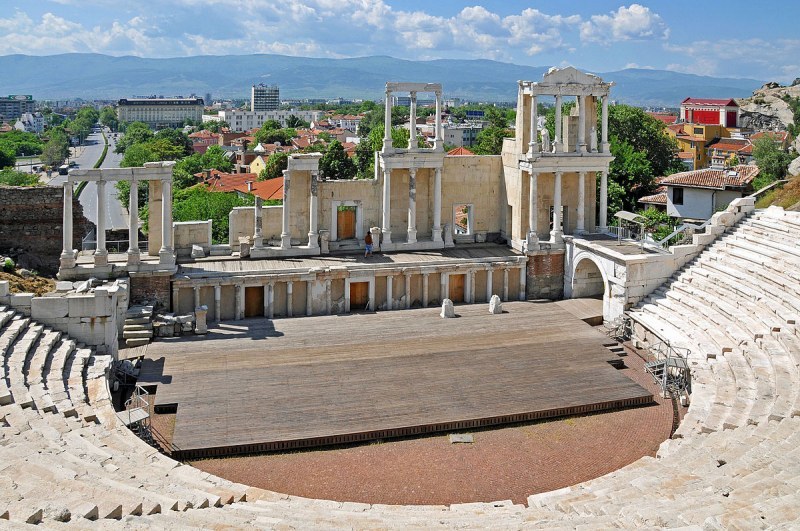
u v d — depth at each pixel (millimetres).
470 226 51688
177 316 38438
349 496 23328
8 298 31859
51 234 46281
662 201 70562
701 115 164625
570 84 47688
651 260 41156
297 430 27125
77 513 15977
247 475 24562
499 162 51406
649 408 30562
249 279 41781
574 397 30594
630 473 21891
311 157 46281
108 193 160875
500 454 26375
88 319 32500
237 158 173625
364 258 46469
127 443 23453
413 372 33125
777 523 15188
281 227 48062
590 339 38281
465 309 44250
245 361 34250
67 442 22109
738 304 35781
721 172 68688
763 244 40125
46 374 28109
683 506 17547
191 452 25516
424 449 26750
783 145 95625
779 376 27172
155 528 15352
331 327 40062
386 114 47781
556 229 48031
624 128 84250
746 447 21953
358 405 29469
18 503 16000
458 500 23125
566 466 25453
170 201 41000
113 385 31156
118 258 42562
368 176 106688
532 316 42562
